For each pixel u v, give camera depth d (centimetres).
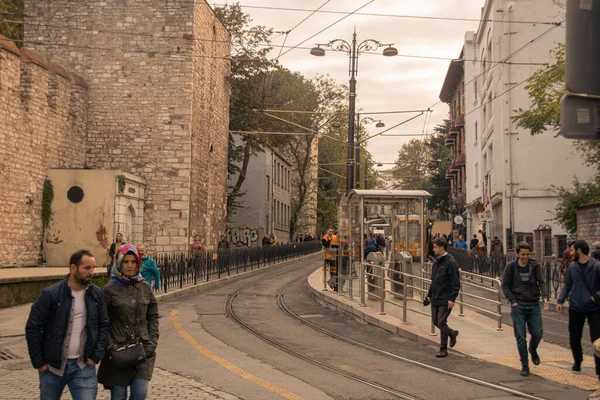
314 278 2541
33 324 550
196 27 3103
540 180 3142
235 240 5375
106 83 3041
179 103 3025
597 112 505
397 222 1886
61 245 2645
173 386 866
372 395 836
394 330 1395
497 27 3231
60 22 3064
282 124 4481
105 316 576
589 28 506
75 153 2923
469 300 1981
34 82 2570
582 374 963
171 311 1738
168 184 3006
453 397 829
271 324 1531
